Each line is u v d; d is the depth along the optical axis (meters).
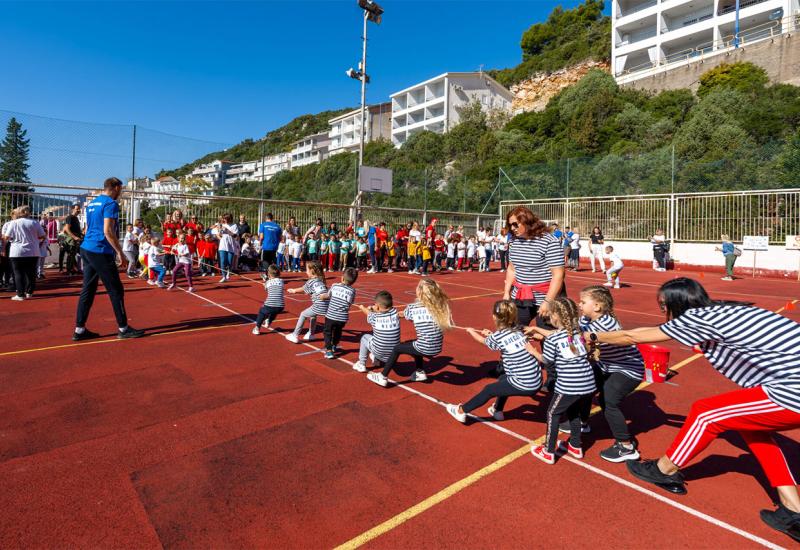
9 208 12.20
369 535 2.47
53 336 6.37
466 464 3.26
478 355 6.03
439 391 4.69
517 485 3.00
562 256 4.22
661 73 42.06
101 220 6.01
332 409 4.16
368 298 10.53
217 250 14.27
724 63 36.97
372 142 58.34
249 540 2.40
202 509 2.66
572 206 23.45
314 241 16.00
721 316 2.60
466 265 18.88
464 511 2.71
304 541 2.41
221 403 4.22
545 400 4.58
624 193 22.09
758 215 18.14
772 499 2.90
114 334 6.56
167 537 2.41
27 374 4.84
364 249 16.58
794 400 2.38
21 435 3.51
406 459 3.30
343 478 3.03
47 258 13.41
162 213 15.09
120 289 6.29
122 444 3.41
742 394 2.63
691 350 6.64
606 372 3.52
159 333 6.68
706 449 3.60
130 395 4.35
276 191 27.52
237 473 3.05
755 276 17.78
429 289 4.63
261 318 6.69
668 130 32.50
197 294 10.17
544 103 57.62
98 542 2.36
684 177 20.48
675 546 2.44
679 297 2.76
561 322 3.35
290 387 4.68
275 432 3.67
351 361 5.62
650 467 3.07
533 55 68.50
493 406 4.14
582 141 35.81
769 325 2.50
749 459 3.43
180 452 3.31
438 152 46.34
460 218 23.70
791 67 34.19
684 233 20.05
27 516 2.56
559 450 3.51
